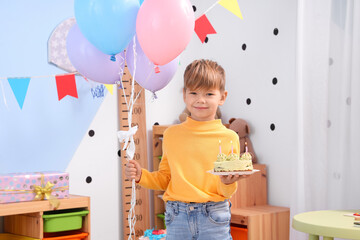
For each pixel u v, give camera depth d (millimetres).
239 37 3303
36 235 2537
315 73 2654
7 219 2783
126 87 3209
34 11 2924
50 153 2969
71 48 1924
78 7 1712
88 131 3105
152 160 3346
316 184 2650
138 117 3256
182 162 1649
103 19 1668
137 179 1722
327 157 2623
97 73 1914
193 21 1704
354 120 2477
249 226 2727
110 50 1752
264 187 3105
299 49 2699
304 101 2682
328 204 2615
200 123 1680
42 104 2945
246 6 3254
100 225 3125
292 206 2729
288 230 2877
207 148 1649
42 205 2520
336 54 2594
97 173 3133
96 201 3119
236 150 1672
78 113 3070
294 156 2725
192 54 3566
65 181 2646
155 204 3268
